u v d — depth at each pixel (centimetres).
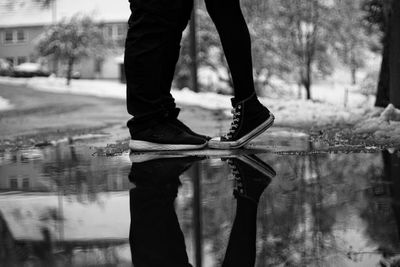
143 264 64
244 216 86
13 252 69
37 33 3994
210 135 286
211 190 110
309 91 1495
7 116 667
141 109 191
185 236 76
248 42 190
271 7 1435
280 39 1464
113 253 69
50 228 82
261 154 173
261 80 1584
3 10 4112
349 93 1834
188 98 999
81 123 496
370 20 723
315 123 363
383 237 73
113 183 123
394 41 338
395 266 62
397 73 337
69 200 104
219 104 823
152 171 140
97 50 2609
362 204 93
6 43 4069
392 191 104
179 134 191
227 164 150
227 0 188
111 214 91
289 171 134
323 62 1531
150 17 186
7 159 184
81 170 147
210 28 1695
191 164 152
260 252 68
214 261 66
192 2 203
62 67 2764
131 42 189
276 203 96
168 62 199
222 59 1708
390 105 282
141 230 80
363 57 1545
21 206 99
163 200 101
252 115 192
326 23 1427
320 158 159
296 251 68
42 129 439
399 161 148
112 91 1942
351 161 150
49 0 4016
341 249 68
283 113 449
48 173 143
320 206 92
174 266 64
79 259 66
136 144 192
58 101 1127
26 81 2833
